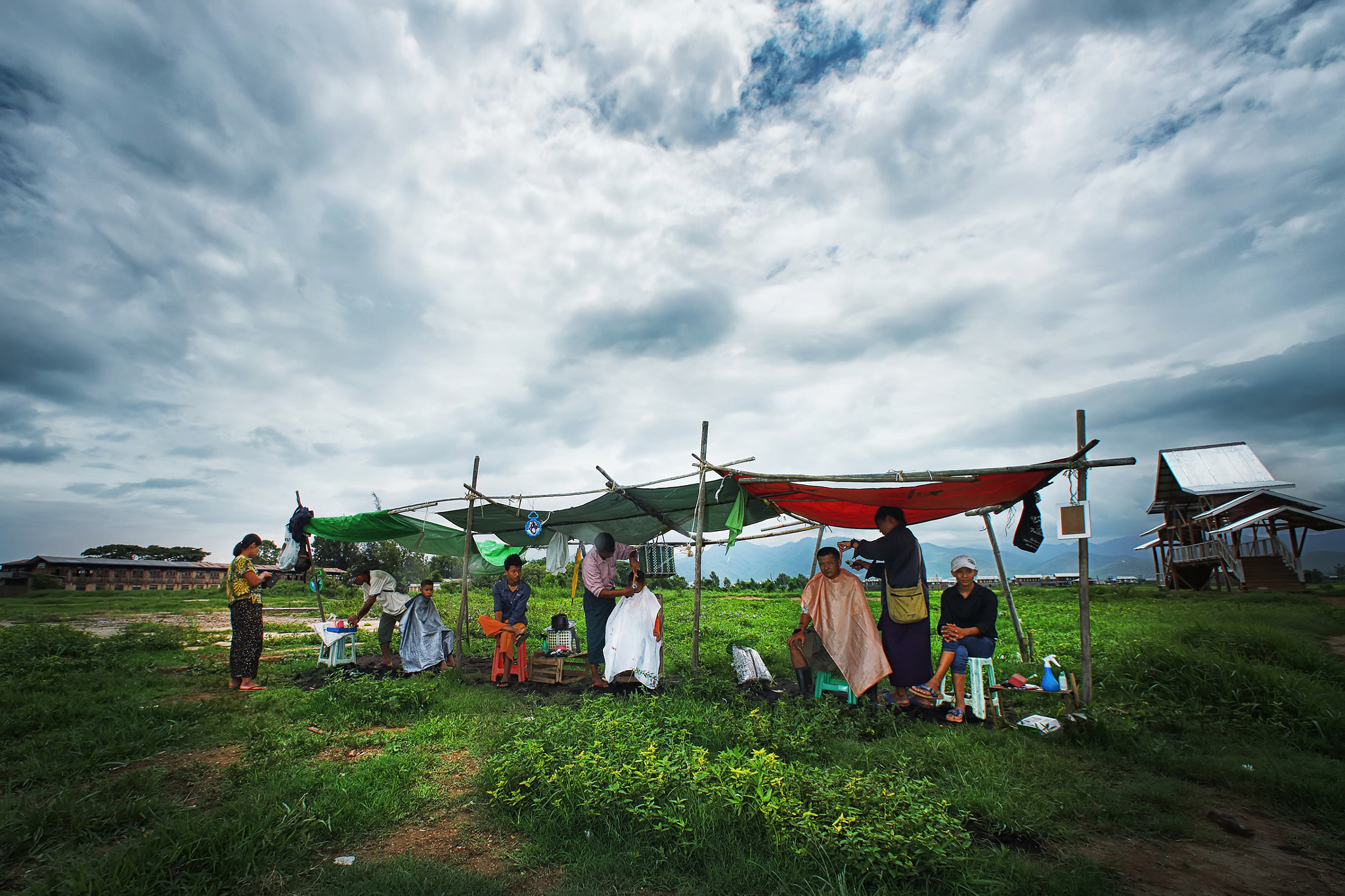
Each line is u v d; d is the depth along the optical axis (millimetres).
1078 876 3334
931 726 6375
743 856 3473
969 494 8086
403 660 9906
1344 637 13344
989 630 7090
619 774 4156
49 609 28406
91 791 4500
